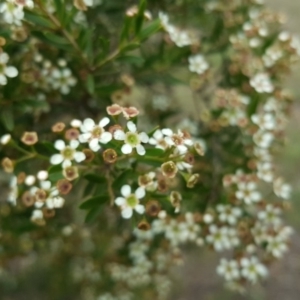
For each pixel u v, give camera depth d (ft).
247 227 0.84
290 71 0.98
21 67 0.77
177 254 0.95
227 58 0.96
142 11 0.69
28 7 0.67
